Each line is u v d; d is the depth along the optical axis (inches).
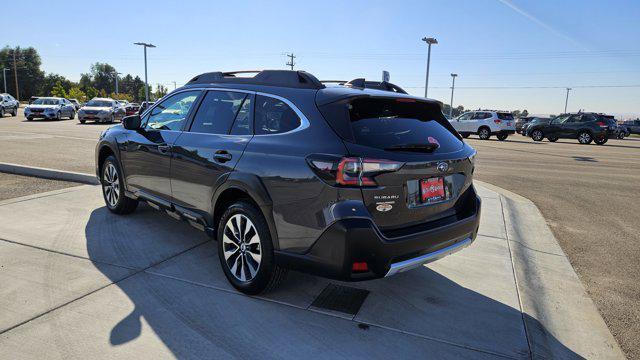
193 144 153.8
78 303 128.3
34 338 110.6
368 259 111.4
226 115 149.3
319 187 113.6
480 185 337.1
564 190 338.6
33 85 4559.5
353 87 137.1
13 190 261.0
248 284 133.8
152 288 139.3
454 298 140.6
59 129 765.3
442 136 135.9
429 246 123.0
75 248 169.6
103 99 1067.9
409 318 127.1
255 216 129.0
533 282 156.2
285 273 131.5
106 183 215.5
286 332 117.4
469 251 182.7
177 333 115.1
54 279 143.0
